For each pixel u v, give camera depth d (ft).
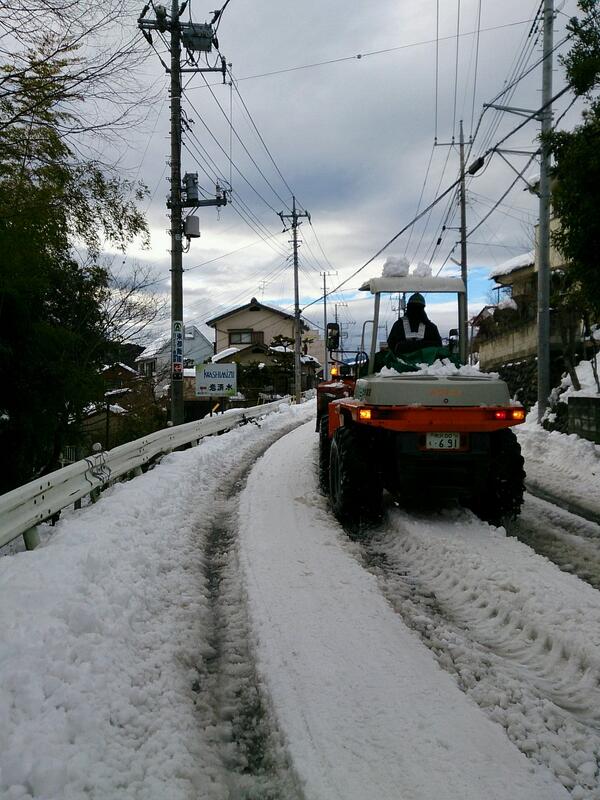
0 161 18.29
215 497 21.85
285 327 133.28
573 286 29.27
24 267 20.30
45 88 16.90
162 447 27.68
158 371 84.02
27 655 8.41
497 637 10.32
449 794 6.42
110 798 6.34
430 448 15.78
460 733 7.47
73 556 12.28
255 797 6.81
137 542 14.43
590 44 18.58
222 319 134.72
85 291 32.17
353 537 16.29
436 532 15.43
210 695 8.85
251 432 43.75
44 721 7.21
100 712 7.71
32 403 22.65
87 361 32.58
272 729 7.88
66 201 21.17
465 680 8.80
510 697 8.35
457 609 11.47
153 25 40.40
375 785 6.57
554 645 9.77
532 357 53.31
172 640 10.23
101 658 8.88
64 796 6.23
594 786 6.63
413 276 19.76
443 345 19.72
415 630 10.43
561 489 22.71
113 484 21.65
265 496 21.08
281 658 9.36
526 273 60.39
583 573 13.46
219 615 11.54
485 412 15.47
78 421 29.58
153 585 12.40
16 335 21.49
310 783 6.64
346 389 26.20
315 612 11.00
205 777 7.02
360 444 16.94
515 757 7.05
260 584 12.41
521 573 12.46
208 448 31.01
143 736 7.57
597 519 18.45
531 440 32.30
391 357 19.20
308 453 32.01
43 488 14.24
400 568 13.76
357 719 7.77
